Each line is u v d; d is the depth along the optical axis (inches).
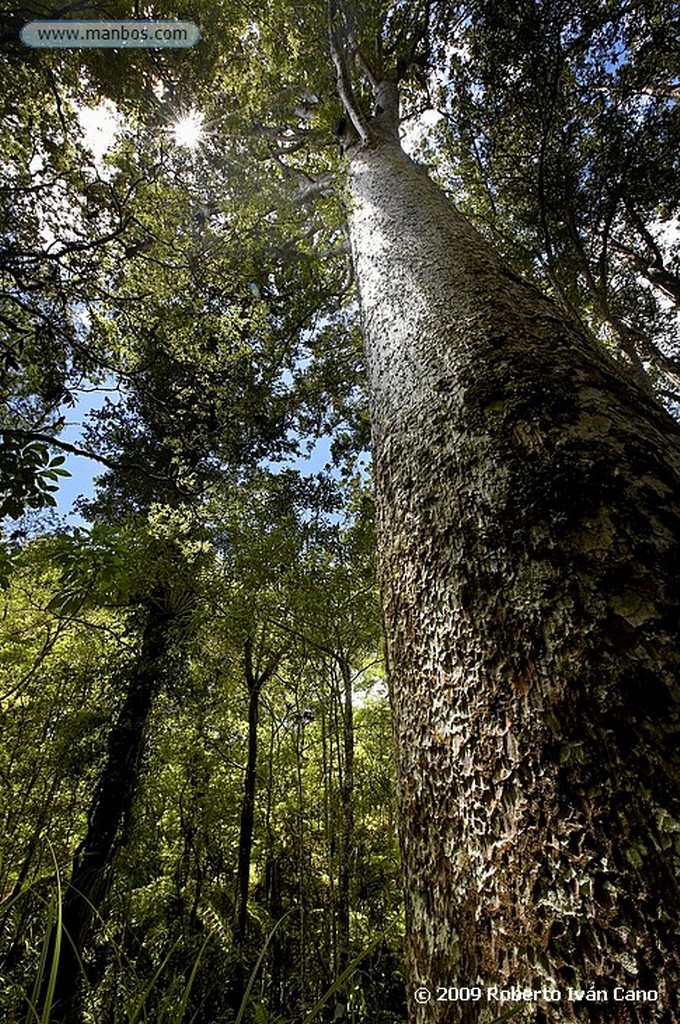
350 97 173.8
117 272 218.7
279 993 175.6
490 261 73.2
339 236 267.6
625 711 21.0
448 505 37.6
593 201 255.1
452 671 29.7
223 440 313.9
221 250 226.4
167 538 247.9
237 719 279.1
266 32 252.1
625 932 16.9
